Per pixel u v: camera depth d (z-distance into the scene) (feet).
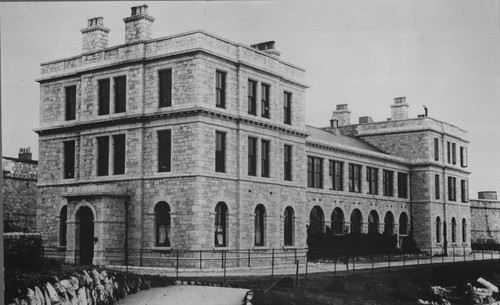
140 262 118.93
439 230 230.68
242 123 130.31
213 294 86.74
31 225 160.35
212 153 122.52
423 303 120.37
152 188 124.26
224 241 125.08
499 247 255.09
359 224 196.85
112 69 132.36
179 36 123.54
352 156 193.36
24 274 63.77
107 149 132.57
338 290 109.29
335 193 182.29
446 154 236.84
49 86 144.05
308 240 165.89
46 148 143.02
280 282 101.55
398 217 219.00
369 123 239.71
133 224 124.88
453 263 163.43
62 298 64.18
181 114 121.70
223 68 127.13
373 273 128.98
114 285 82.33
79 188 126.52
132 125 128.06
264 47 152.97
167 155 124.26
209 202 120.47
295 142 149.69
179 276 102.68
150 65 127.65
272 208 137.90
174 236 119.96
